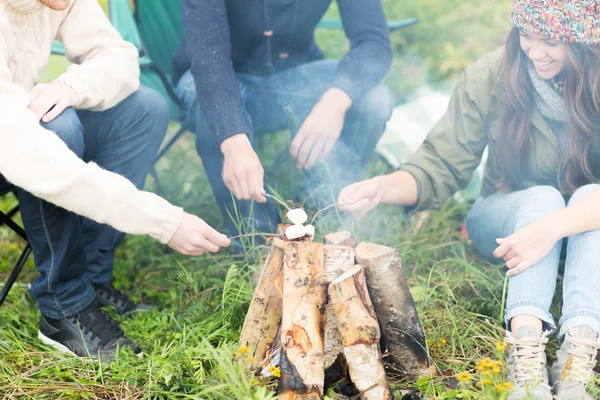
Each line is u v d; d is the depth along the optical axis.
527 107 2.31
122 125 2.38
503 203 2.41
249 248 2.47
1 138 1.84
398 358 2.01
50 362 2.12
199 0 2.56
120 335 2.21
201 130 2.64
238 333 2.22
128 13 2.90
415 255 2.80
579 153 2.27
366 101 2.78
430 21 4.79
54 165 1.86
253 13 2.69
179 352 2.09
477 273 2.50
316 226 2.57
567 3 2.04
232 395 1.90
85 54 2.28
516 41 2.25
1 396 1.96
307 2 2.75
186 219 1.98
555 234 2.04
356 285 1.83
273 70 2.85
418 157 2.48
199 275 2.56
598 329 1.92
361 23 2.78
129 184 1.94
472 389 1.95
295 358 1.79
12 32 1.98
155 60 3.12
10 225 2.28
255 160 2.38
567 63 2.14
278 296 1.97
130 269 2.82
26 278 2.76
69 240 2.10
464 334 2.22
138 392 1.98
